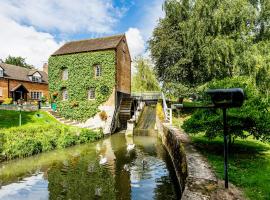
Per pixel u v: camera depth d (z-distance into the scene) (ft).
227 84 32.07
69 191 30.58
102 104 96.43
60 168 41.24
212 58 72.02
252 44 70.90
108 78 96.63
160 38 93.91
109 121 92.07
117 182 33.78
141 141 71.67
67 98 104.58
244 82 32.53
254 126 29.48
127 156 50.42
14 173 38.29
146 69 146.30
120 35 106.83
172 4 89.92
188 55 81.61
